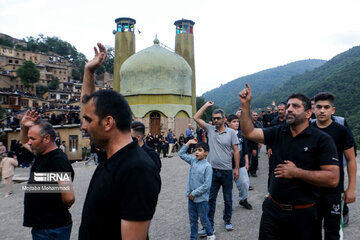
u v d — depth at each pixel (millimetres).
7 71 73625
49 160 3045
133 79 26141
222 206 6609
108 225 1643
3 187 11633
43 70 82875
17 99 50969
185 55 30906
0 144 15203
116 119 1736
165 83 25828
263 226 2877
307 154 2711
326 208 3545
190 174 4535
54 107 51750
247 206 6180
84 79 2760
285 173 2615
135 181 1560
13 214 7137
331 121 3811
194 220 4434
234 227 5168
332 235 3521
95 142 1788
